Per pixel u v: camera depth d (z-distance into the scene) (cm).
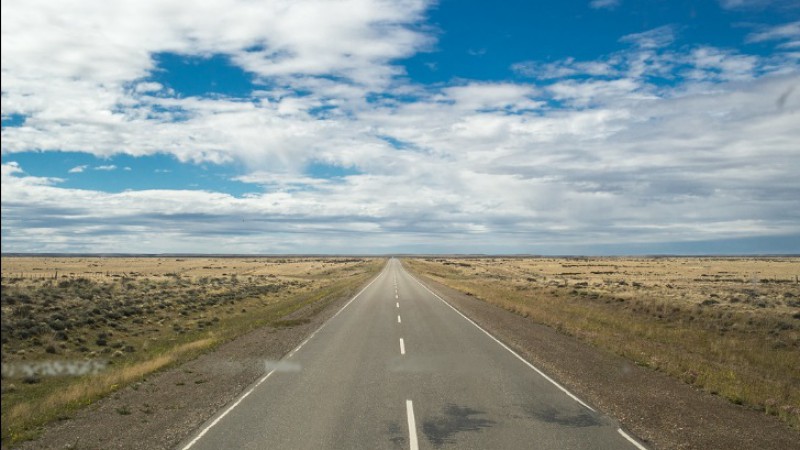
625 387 1236
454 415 995
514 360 1565
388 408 1042
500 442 843
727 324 2547
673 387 1250
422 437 866
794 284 5266
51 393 1283
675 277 6919
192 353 1703
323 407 1051
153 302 3097
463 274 9394
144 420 977
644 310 3066
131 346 1981
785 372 1720
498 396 1139
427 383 1266
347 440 852
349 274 9019
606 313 3111
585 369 1440
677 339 2214
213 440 857
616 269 9925
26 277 5084
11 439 875
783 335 2292
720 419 989
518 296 4047
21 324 2011
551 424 938
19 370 1498
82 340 1998
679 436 881
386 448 815
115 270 8306
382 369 1438
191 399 1127
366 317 2752
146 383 1291
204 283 5175
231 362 1558
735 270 9094
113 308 2683
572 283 5566
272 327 2403
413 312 2992
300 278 7769
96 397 1148
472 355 1650
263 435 880
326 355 1662
